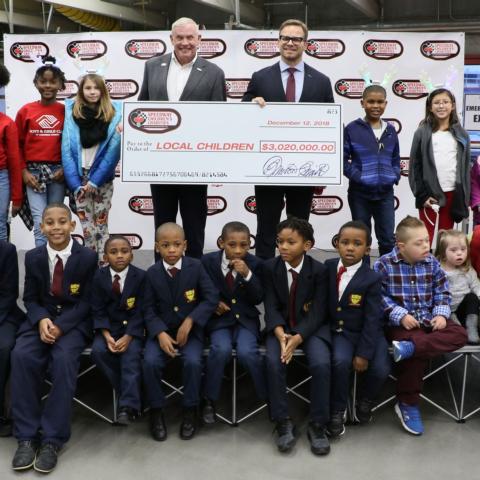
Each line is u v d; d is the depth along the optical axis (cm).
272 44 504
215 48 507
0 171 341
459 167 373
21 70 520
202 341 269
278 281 274
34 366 252
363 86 512
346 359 255
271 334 270
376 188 370
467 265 296
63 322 262
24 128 359
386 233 377
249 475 228
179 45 323
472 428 264
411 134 518
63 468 233
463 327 280
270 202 338
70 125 344
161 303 272
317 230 532
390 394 298
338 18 691
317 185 315
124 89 517
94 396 295
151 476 228
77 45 514
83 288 274
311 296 274
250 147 313
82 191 343
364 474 229
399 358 255
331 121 312
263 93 335
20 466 230
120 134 343
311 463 237
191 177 315
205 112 312
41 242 363
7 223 366
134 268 275
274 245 347
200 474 229
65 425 242
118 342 263
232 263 275
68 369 249
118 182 529
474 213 402
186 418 258
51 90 356
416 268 281
